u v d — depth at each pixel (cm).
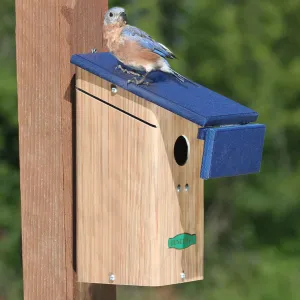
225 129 945
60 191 1025
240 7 3078
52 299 1040
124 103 993
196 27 2992
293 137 3016
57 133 1020
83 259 1031
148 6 2681
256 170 992
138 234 999
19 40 1023
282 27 3080
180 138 1036
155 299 2530
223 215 2902
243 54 3011
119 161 1003
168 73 1051
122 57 1011
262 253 2803
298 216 2905
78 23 1026
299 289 2605
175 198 1010
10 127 2619
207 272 2688
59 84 1013
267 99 3002
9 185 2633
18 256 2558
